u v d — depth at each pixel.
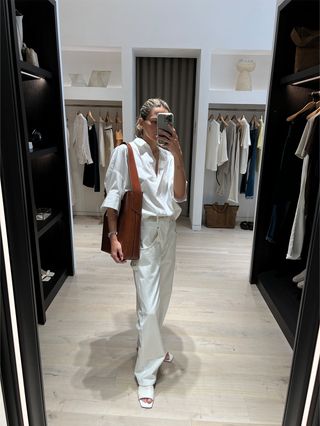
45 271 2.80
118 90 4.02
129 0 3.64
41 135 2.60
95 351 2.00
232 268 3.22
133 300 2.59
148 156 1.54
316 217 1.06
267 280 2.74
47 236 2.86
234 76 4.50
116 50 3.98
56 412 1.57
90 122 4.44
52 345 2.05
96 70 4.43
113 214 1.58
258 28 3.68
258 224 2.76
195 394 1.69
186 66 4.42
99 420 1.54
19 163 1.01
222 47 3.75
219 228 4.51
